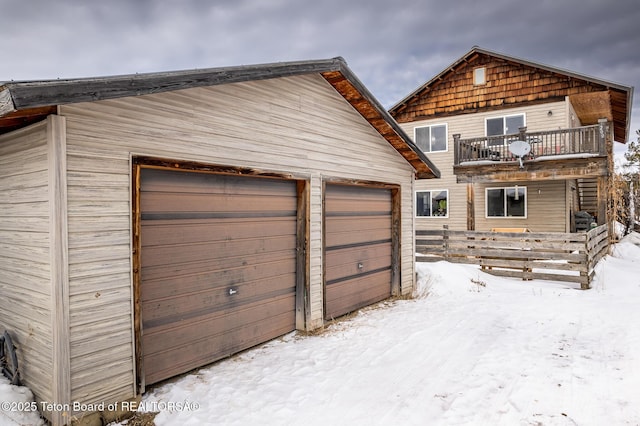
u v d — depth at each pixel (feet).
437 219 51.80
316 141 18.20
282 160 16.35
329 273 19.81
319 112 18.37
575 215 50.62
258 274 16.15
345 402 11.62
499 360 14.60
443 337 17.42
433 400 11.66
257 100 15.21
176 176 12.93
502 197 47.47
